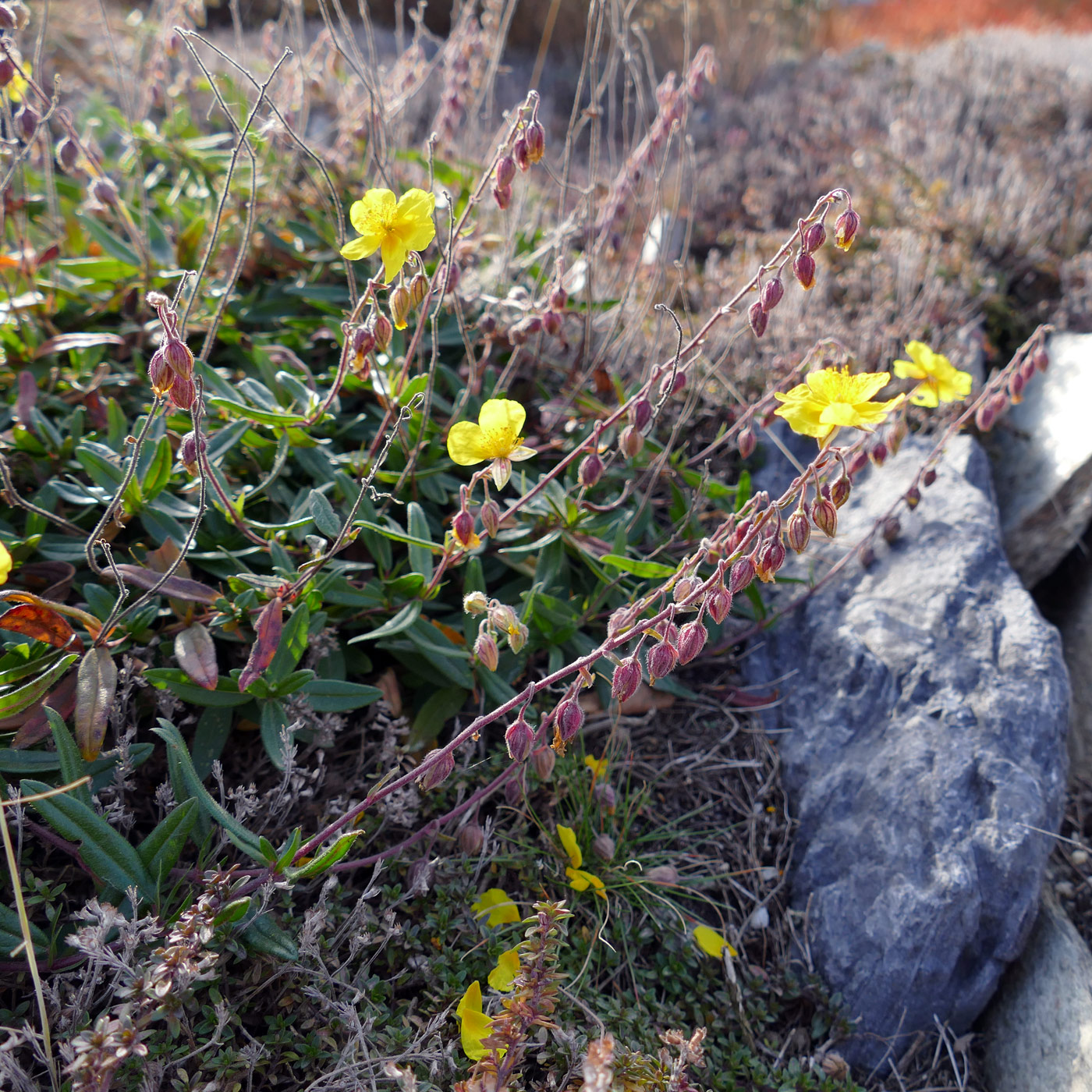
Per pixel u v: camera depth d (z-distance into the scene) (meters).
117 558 0.32
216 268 0.42
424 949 0.29
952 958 0.31
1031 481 0.43
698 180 0.67
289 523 0.31
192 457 0.27
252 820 0.30
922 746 0.33
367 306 0.36
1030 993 0.31
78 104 0.56
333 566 0.32
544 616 0.33
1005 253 0.57
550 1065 0.27
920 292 0.51
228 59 0.29
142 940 0.25
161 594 0.29
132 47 0.62
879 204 0.61
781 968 0.32
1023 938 0.31
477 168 0.42
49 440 0.33
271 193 0.43
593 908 0.31
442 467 0.36
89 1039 0.22
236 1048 0.26
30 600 0.26
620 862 0.32
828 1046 0.30
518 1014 0.24
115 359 0.39
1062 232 0.59
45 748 0.28
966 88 0.84
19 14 0.30
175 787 0.27
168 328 0.25
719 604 0.25
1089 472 0.42
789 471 0.42
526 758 0.27
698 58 0.35
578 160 0.69
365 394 0.38
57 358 0.37
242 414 0.32
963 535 0.38
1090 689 0.40
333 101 0.60
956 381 0.33
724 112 0.85
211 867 0.27
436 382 0.39
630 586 0.36
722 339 0.45
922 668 0.35
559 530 0.34
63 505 0.34
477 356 0.41
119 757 0.28
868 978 0.31
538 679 0.34
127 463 0.32
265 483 0.32
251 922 0.26
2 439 0.34
